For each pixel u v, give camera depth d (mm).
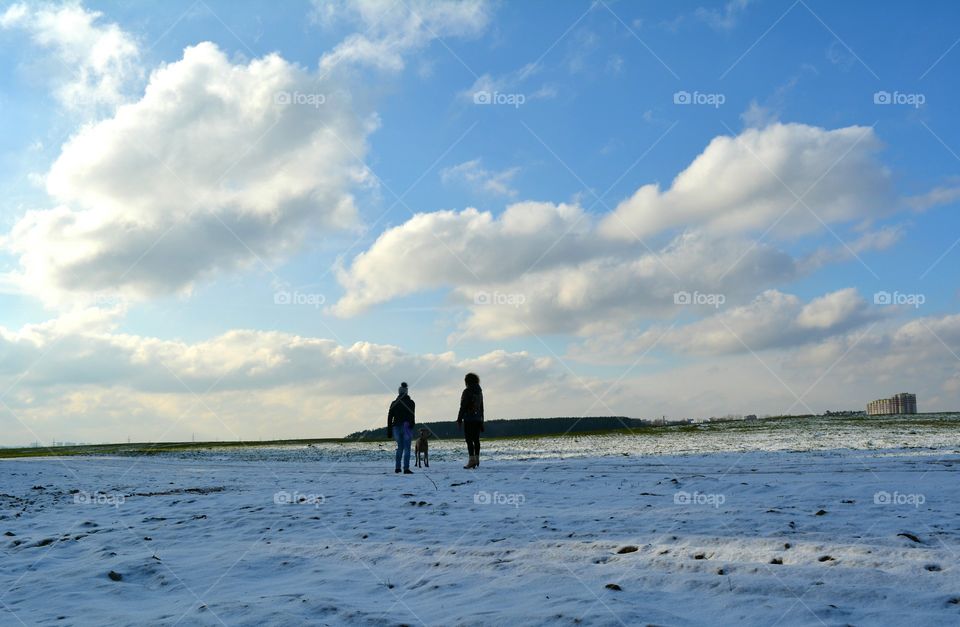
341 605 5129
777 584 5070
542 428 64188
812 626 4172
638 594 5055
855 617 4301
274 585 6004
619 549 6535
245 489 14445
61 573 6785
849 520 7461
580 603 4840
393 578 6016
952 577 5012
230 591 5867
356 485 14469
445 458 24812
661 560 6000
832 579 5141
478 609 4863
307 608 5074
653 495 10578
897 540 6219
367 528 8516
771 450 21031
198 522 9664
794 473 12992
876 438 26078
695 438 33281
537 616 4578
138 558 7262
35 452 48000
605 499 10383
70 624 5066
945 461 14711
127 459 31312
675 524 7684
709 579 5293
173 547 7902
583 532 7484
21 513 11688
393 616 4805
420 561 6566
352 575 6191
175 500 12688
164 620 4984
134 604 5602
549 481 13422
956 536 6418
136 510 11500
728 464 15875
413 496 11859
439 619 4691
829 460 16047
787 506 8734
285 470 20484
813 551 5984
